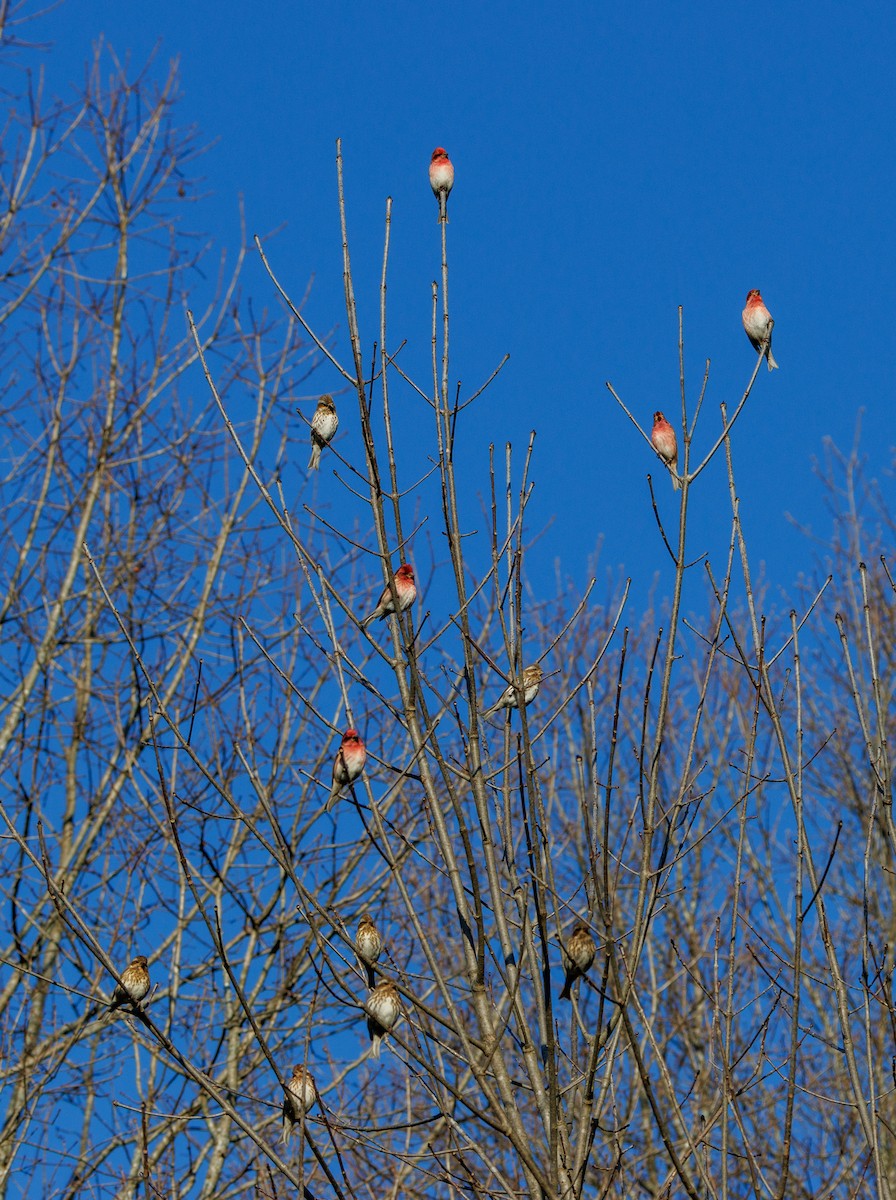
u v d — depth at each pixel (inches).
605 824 290.4
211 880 585.3
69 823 591.8
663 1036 522.0
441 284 350.0
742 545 324.8
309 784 589.6
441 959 513.0
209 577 650.8
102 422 674.2
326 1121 298.8
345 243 346.9
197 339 354.0
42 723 593.6
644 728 309.4
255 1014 555.5
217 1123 515.8
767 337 346.3
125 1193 458.9
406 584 394.3
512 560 332.8
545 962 298.2
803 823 302.5
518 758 308.7
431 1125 473.7
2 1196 466.9
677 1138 478.0
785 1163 275.7
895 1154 449.4
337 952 315.9
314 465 395.9
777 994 318.0
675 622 312.2
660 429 339.9
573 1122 326.0
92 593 640.4
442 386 343.3
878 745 324.5
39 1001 519.5
